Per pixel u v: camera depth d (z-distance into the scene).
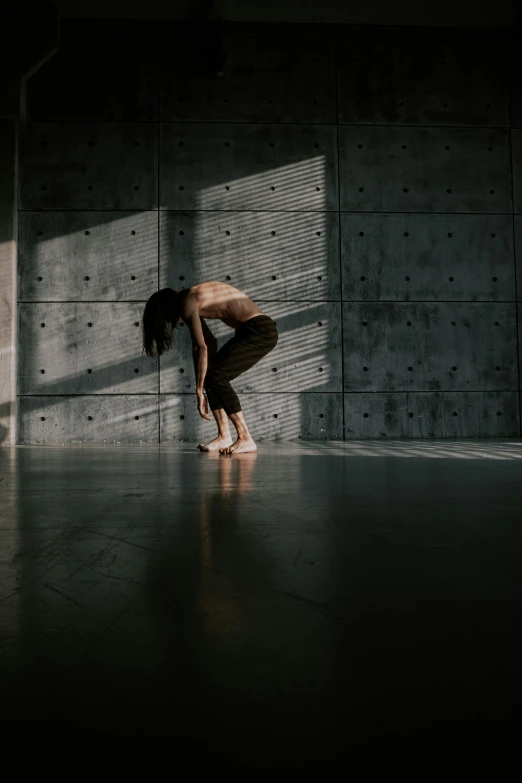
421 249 8.09
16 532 1.66
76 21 8.02
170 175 7.96
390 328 7.99
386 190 8.12
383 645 0.84
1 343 7.54
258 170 8.05
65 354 7.73
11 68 7.63
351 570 1.25
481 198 8.18
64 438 7.68
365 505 2.13
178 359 7.77
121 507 2.10
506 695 0.69
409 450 5.46
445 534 1.62
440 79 8.27
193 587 1.13
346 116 8.16
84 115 7.96
